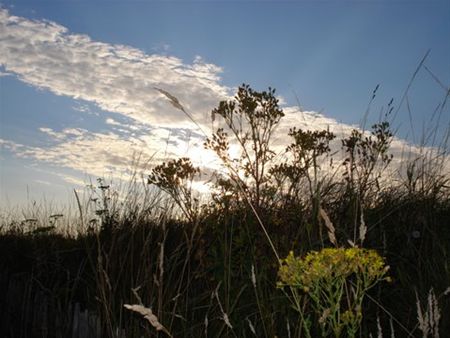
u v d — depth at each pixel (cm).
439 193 451
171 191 456
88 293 389
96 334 328
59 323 377
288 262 198
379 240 374
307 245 344
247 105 467
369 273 193
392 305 335
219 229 398
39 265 470
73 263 470
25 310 436
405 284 336
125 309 344
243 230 371
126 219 468
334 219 396
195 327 321
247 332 310
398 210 419
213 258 366
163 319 316
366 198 432
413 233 370
